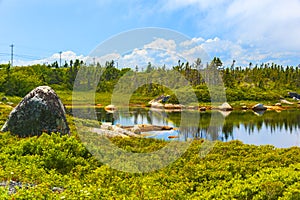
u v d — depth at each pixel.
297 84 88.25
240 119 37.72
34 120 12.23
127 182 8.21
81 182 7.95
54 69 73.19
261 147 12.14
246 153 11.19
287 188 7.31
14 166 8.18
